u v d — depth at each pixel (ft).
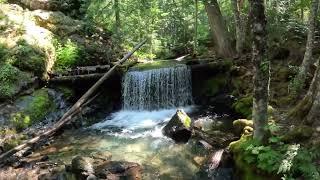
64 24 58.65
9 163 31.12
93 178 26.81
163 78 49.08
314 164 22.31
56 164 30.73
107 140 36.83
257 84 24.22
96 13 66.54
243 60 47.57
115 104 49.65
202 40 72.33
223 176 26.89
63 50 50.39
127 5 72.13
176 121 36.55
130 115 46.98
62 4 66.49
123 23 76.28
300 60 41.52
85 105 44.27
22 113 38.34
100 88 47.88
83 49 53.93
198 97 49.67
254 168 23.75
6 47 43.93
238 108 40.86
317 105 25.88
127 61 56.49
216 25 52.85
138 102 49.39
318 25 46.75
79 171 27.53
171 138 36.01
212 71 49.75
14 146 33.81
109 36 67.15
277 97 38.24
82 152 33.50
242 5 54.70
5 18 49.34
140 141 36.11
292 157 21.94
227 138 34.12
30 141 33.94
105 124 42.93
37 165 30.76
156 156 31.96
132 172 28.35
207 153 31.45
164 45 85.46
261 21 23.12
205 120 41.14
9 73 40.50
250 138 26.66
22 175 29.01
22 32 47.96
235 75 46.37
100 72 48.16
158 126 41.11
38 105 40.32
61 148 34.76
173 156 31.76
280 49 43.98
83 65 52.03
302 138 24.86
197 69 49.21
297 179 21.44
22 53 43.57
